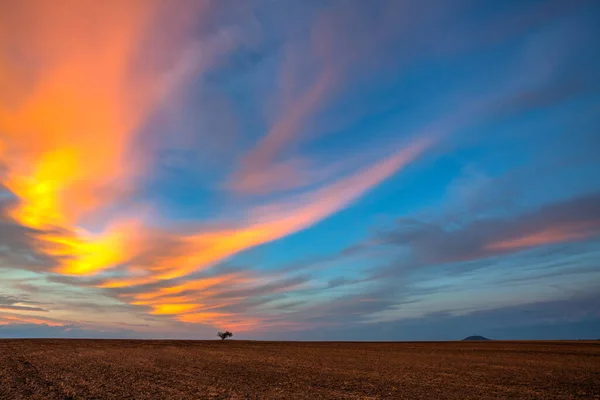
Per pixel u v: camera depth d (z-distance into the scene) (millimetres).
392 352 70688
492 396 26031
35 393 22766
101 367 37062
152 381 29031
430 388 29141
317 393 26156
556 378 35219
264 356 57469
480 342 131375
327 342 122688
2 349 54219
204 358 51938
